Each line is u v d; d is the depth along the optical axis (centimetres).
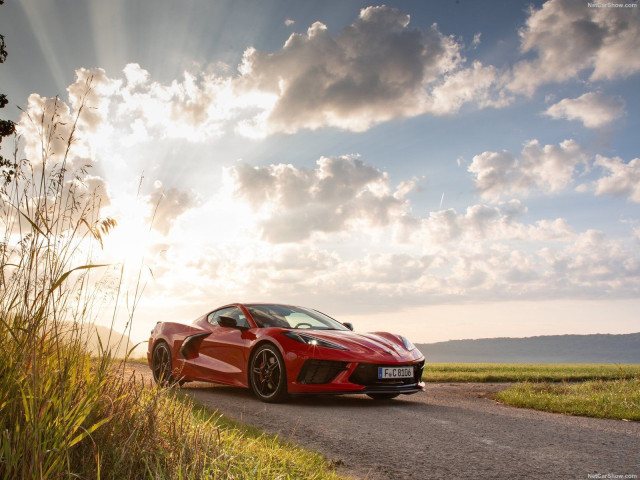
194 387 685
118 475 202
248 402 552
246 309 638
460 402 616
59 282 201
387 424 441
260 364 575
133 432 215
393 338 622
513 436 398
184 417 270
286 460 272
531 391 686
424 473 296
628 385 735
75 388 213
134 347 248
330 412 499
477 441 379
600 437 396
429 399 641
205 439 252
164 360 692
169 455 227
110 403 229
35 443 163
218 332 637
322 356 528
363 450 348
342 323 677
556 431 419
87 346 235
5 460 164
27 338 198
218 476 221
